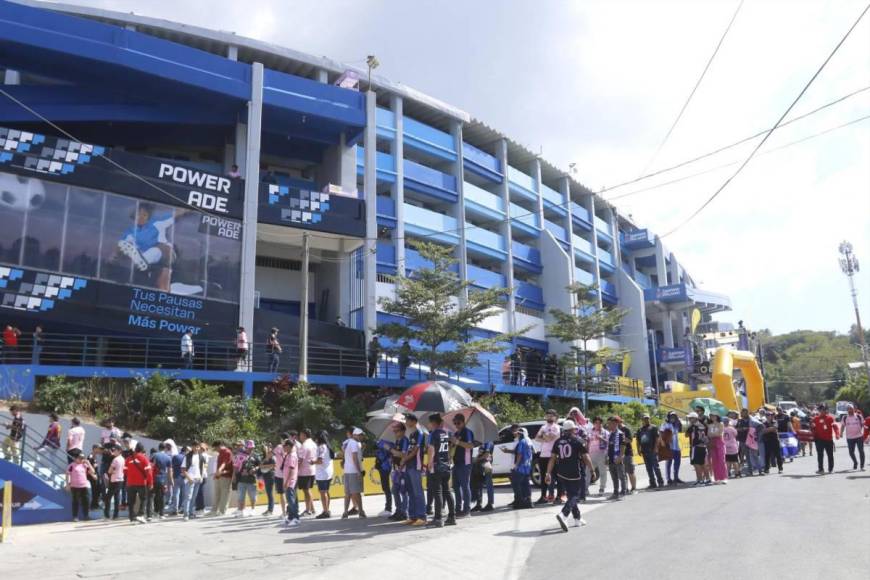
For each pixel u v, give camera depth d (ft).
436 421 36.35
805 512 33.42
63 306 70.59
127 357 76.13
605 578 21.43
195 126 92.53
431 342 87.35
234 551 30.14
